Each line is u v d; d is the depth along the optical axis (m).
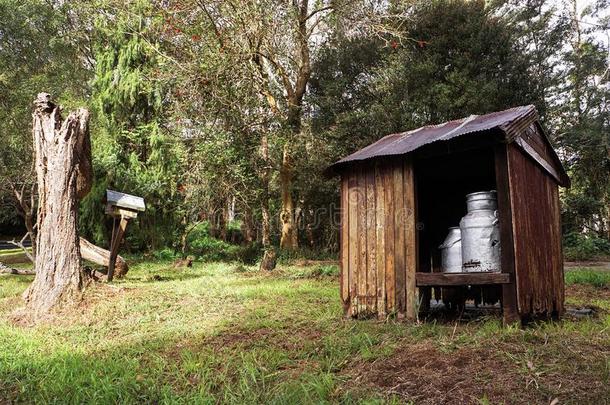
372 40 19.95
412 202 5.32
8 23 14.95
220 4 15.46
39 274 6.86
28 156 15.49
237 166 16.55
